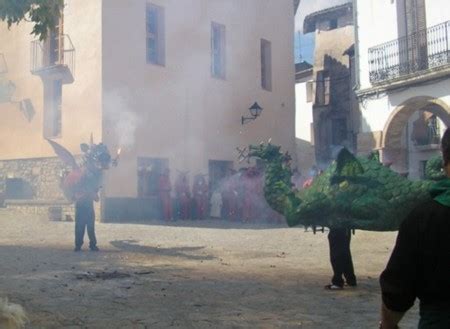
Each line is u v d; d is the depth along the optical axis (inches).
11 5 228.4
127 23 677.3
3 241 458.0
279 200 266.7
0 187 764.0
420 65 690.2
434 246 76.9
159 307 222.1
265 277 292.7
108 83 653.3
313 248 418.3
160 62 722.2
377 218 241.8
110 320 200.8
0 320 108.8
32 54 734.5
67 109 681.0
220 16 803.4
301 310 218.1
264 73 903.1
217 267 326.6
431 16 692.7
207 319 203.0
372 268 325.1
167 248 416.5
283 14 933.2
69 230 542.0
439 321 76.8
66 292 250.8
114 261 348.2
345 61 1104.8
